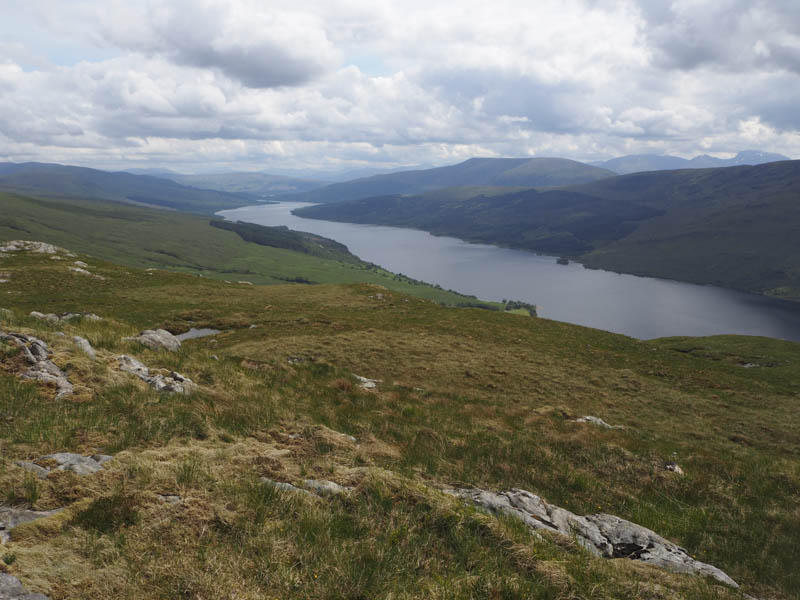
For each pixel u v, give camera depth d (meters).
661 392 37.62
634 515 15.00
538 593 7.29
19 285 62.44
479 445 18.28
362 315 59.59
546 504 12.93
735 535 14.65
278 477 9.89
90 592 5.56
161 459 9.64
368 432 16.77
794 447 27.36
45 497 7.28
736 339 67.94
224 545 6.98
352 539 7.82
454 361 39.38
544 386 35.25
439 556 7.98
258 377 20.83
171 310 53.97
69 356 14.43
